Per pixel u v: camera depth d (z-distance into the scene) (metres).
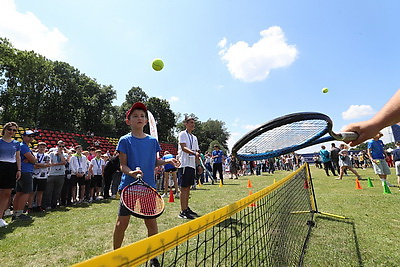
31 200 6.23
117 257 0.73
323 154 14.05
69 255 3.11
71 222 4.79
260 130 1.66
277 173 21.33
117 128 54.66
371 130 1.68
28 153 5.44
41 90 40.72
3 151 4.70
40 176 6.29
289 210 4.18
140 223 4.54
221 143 79.62
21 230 4.24
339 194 7.13
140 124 2.97
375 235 3.61
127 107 55.22
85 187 8.24
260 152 2.03
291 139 2.00
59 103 43.66
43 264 2.86
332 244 3.30
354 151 30.61
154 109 58.75
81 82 47.03
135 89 58.47
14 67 35.56
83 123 46.38
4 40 34.97
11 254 3.14
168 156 8.56
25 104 38.31
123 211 2.56
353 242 3.37
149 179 2.86
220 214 1.54
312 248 3.17
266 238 3.20
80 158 7.72
